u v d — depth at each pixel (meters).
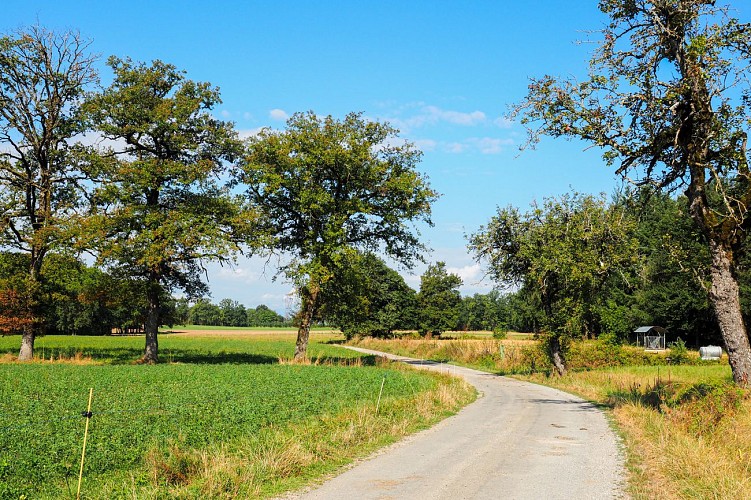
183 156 41.03
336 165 40.66
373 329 92.75
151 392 20.42
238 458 11.05
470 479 10.36
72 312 96.00
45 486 9.29
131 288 39.12
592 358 47.00
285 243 43.53
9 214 40.12
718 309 18.34
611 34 19.05
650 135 19.03
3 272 43.06
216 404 17.17
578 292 36.25
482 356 54.53
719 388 15.61
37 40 39.19
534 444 14.05
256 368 33.28
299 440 12.72
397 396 22.20
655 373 35.72
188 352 55.62
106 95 39.22
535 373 41.31
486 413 20.28
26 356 41.03
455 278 107.75
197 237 37.16
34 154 40.91
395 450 13.21
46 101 40.03
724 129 17.69
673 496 9.12
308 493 9.39
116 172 37.94
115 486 9.34
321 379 26.59
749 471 10.44
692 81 17.72
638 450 13.06
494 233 38.12
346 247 39.06
